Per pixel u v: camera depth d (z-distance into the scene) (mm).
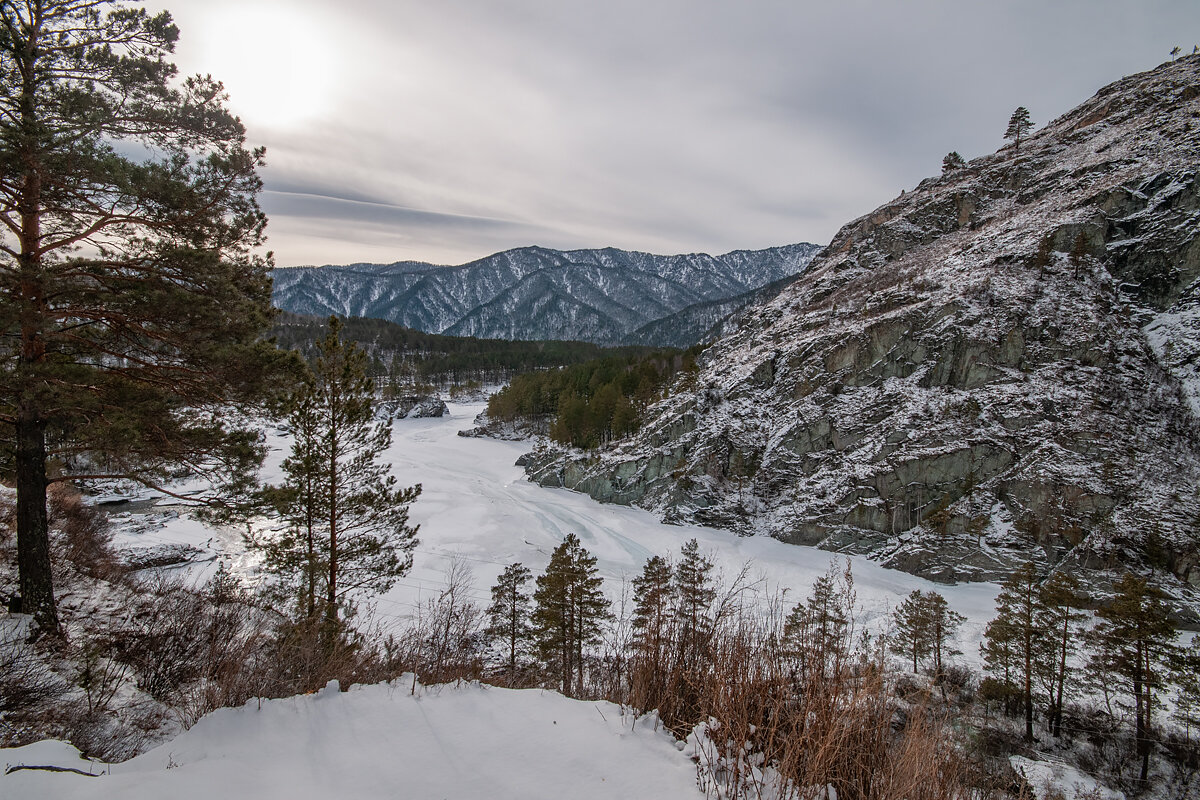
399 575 15578
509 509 50375
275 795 3182
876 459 45781
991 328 47969
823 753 3697
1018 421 42812
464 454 84312
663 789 3479
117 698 6625
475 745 3930
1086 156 69438
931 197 82500
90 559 14430
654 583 25141
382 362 157875
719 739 4059
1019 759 16625
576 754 3859
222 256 10484
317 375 14008
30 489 9570
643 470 56875
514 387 103750
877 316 56969
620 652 6398
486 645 18062
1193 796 16516
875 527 43125
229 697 5188
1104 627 21578
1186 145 56812
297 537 14109
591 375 101125
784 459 52125
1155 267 48750
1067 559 35281
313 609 11859
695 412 59125
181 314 9492
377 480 15344
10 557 11578
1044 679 21438
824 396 53375
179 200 9391
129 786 3152
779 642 5023
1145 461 38219
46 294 8922
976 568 37562
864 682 4316
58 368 9188
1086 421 40781
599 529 48062
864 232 89312
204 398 10812
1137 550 34125
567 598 22172
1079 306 47906
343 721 4266
